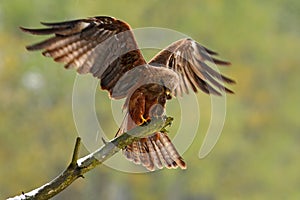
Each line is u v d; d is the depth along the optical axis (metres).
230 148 53.75
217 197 54.22
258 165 55.47
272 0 61.97
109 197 51.47
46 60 51.62
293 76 60.03
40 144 50.28
